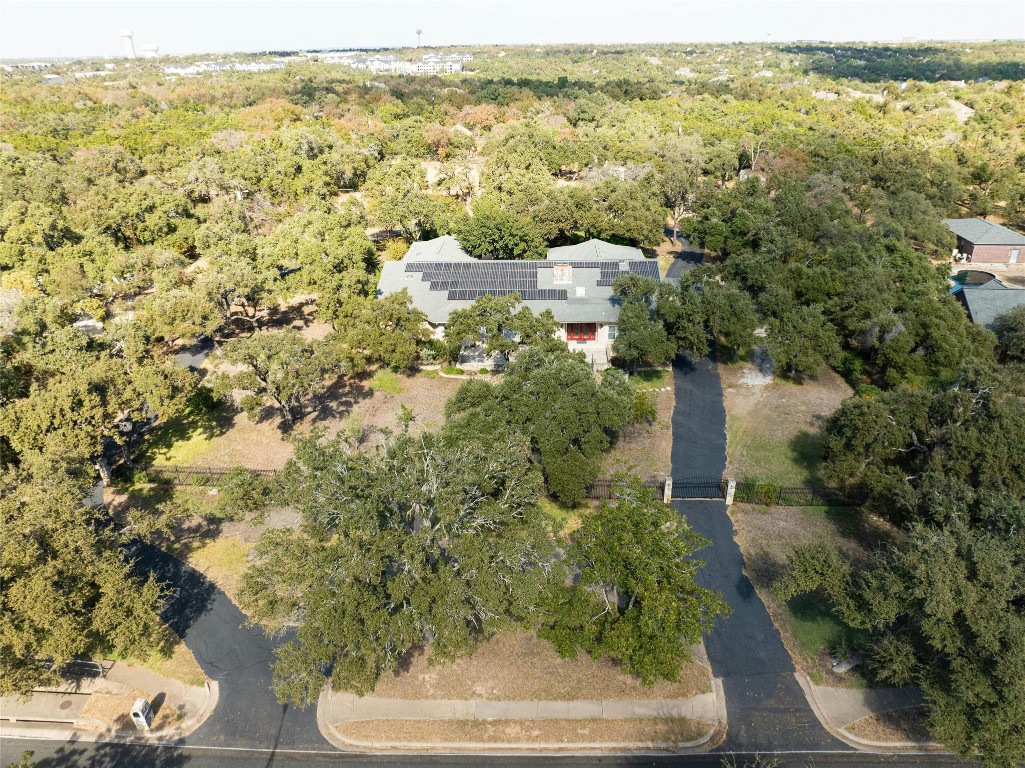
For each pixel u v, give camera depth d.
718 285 61.41
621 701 32.09
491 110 165.75
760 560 40.81
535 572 30.81
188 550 42.31
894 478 39.53
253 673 33.97
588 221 87.94
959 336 57.56
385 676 33.41
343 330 62.06
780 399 59.38
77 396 45.53
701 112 168.38
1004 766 24.81
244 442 53.66
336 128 146.12
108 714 32.00
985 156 120.38
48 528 30.38
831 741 30.30
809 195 97.31
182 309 59.31
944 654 29.48
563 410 41.12
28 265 75.56
